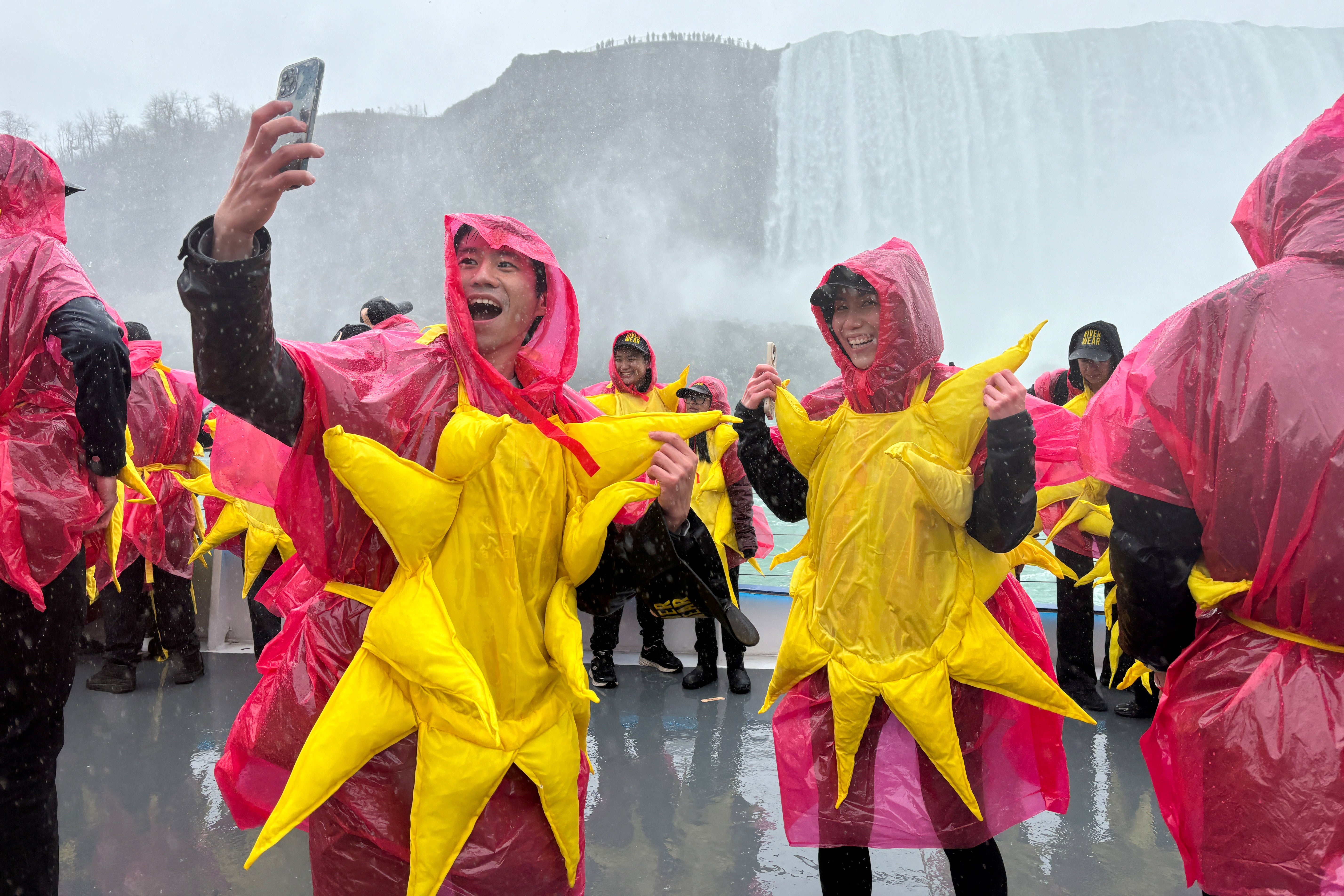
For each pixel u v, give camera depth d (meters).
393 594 1.38
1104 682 4.45
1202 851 1.51
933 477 1.84
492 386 1.48
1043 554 2.23
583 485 1.49
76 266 2.07
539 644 1.45
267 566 4.09
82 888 2.42
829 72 44.31
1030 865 2.59
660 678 4.65
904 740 1.96
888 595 1.93
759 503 7.43
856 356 2.07
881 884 2.52
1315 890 1.37
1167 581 1.58
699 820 2.93
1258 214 1.62
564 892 1.49
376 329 1.67
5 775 1.85
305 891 2.42
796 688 2.09
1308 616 1.42
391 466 1.33
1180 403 1.51
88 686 4.24
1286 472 1.39
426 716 1.38
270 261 1.20
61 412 2.01
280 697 1.55
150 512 4.09
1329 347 1.39
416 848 1.36
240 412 1.29
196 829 2.79
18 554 1.86
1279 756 1.41
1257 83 42.22
